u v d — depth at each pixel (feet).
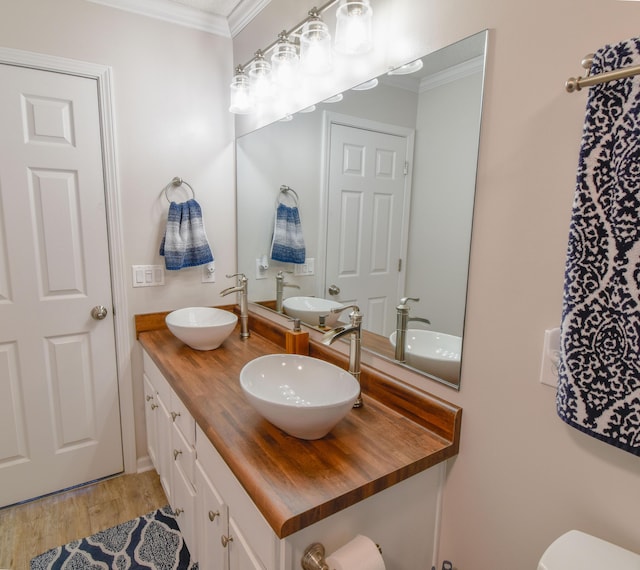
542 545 3.03
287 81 5.39
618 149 2.25
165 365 5.36
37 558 5.38
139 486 6.91
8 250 5.86
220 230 7.60
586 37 2.54
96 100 6.18
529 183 2.93
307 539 2.86
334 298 5.22
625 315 2.28
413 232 3.96
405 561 3.60
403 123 3.96
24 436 6.31
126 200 6.59
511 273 3.10
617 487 2.57
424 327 3.89
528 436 3.07
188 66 6.89
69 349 6.48
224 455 3.39
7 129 5.64
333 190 5.08
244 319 6.71
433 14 3.56
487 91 3.16
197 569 5.13
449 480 3.71
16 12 5.52
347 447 3.46
